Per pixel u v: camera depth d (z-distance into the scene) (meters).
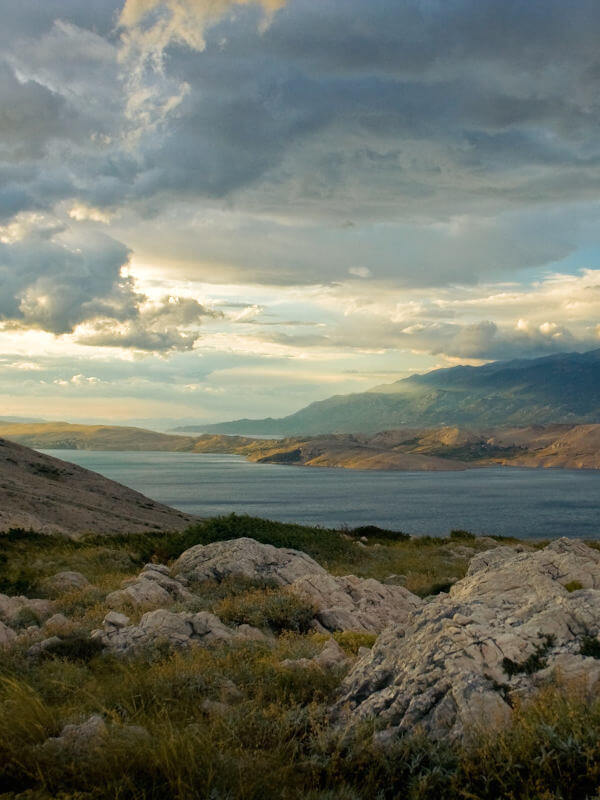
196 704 8.14
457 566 28.56
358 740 6.35
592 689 6.34
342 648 11.74
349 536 43.88
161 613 12.51
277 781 5.81
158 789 5.61
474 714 6.17
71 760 6.12
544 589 8.38
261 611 14.92
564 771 5.23
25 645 11.29
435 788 5.45
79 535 37.59
